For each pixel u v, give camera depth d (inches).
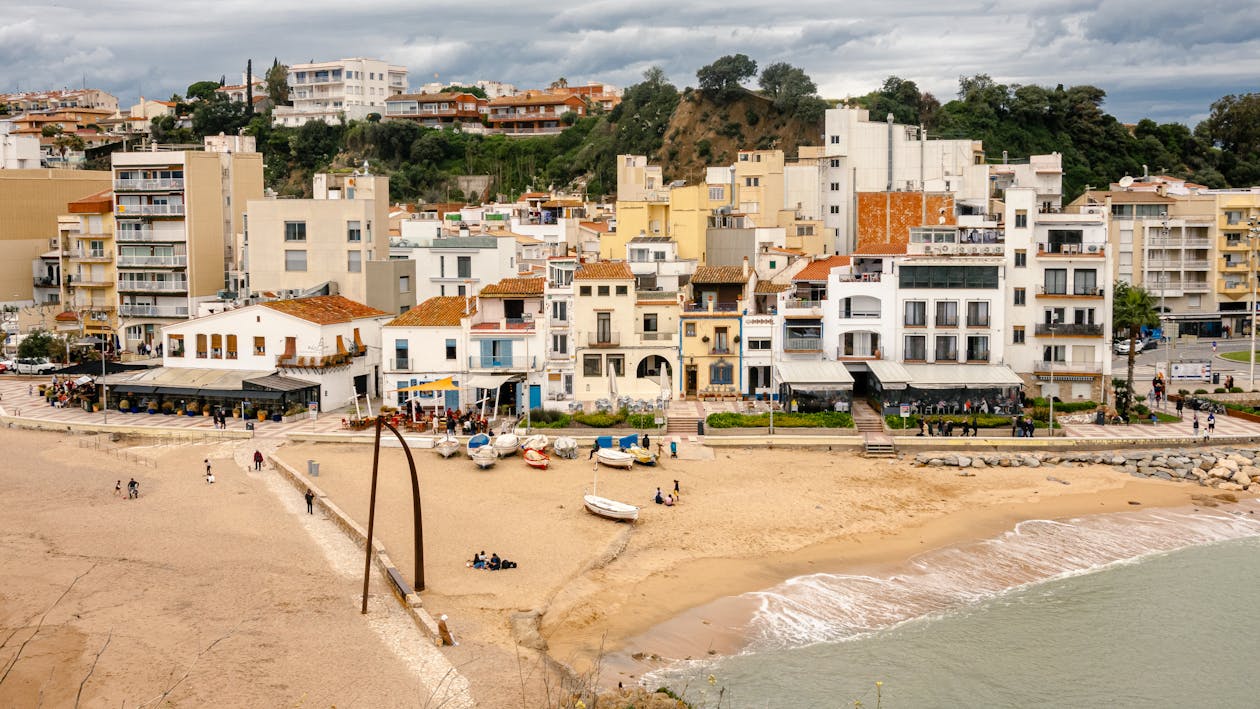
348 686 1891.0
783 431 3570.4
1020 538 2807.6
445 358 3973.9
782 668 2081.7
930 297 3914.9
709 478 3221.0
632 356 3981.3
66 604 2222.0
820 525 2856.8
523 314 4099.4
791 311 3964.1
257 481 3201.3
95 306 5531.5
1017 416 3644.2
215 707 1811.0
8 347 5502.0
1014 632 2269.9
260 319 4158.5
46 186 6481.3
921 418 3609.7
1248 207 5866.1
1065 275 3919.8
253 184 5610.2
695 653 2137.1
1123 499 3129.9
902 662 2122.3
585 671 2015.3
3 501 2997.0
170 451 3595.0
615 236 5546.3
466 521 2800.2
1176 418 3818.9
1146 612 2373.3
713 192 6402.6
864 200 5846.5
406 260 5034.5
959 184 6353.3
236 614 2188.7
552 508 2915.8
